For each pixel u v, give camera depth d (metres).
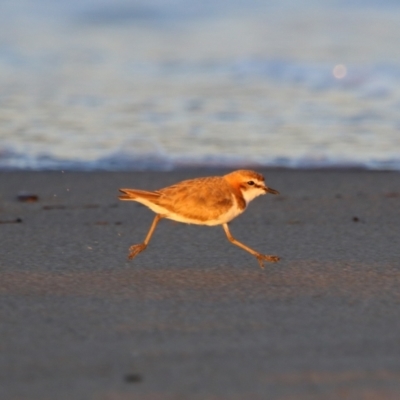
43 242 21.70
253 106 41.12
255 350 13.82
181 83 46.88
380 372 12.88
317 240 22.08
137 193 18.53
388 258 20.27
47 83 46.34
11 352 13.70
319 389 12.23
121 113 39.44
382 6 72.44
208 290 17.61
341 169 30.98
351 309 16.23
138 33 64.69
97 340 14.31
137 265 19.66
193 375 12.72
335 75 48.28
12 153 32.75
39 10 73.00
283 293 17.39
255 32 63.78
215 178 19.22
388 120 38.34
